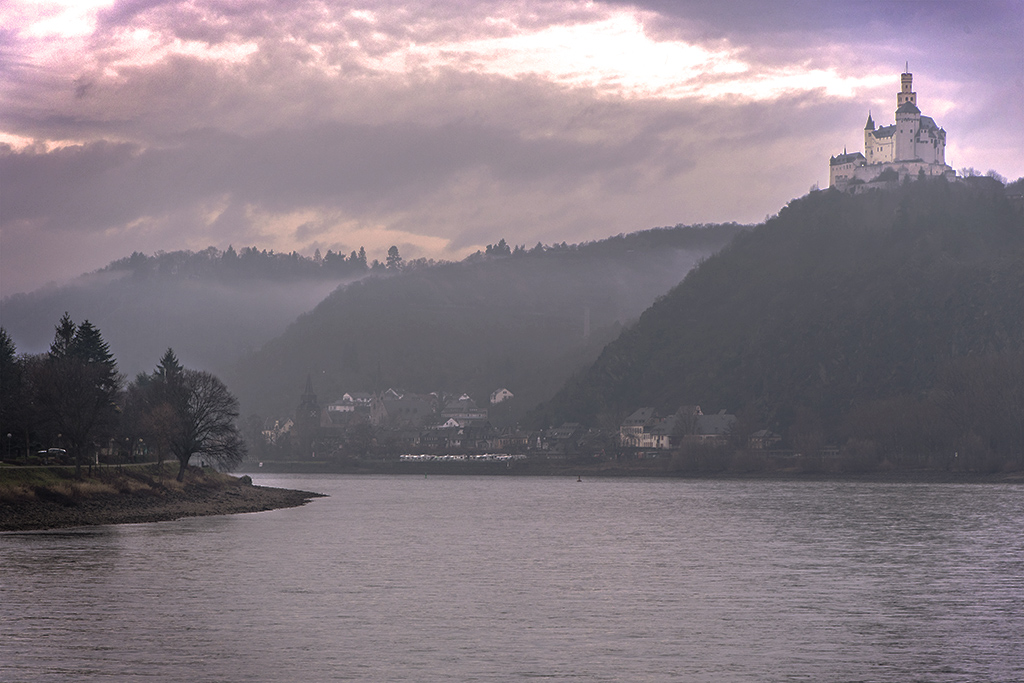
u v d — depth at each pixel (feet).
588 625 253.85
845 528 482.69
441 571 338.95
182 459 640.99
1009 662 219.61
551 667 214.07
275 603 279.28
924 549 396.78
